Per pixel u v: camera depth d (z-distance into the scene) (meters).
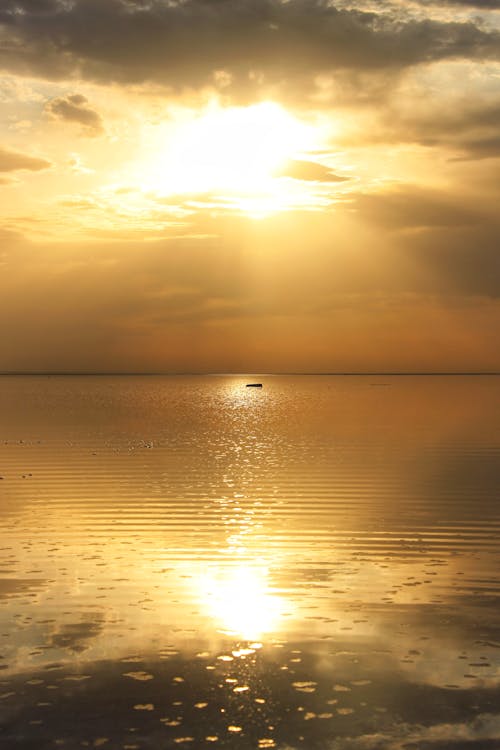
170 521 24.06
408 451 44.59
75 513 25.42
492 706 10.92
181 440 53.34
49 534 22.09
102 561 18.89
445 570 18.12
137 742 9.98
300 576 17.61
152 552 19.91
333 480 32.81
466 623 14.34
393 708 10.88
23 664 12.38
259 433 59.22
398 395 155.38
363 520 24.09
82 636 13.61
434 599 15.82
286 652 12.91
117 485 31.69
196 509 26.14
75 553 19.73
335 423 70.56
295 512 25.52
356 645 13.21
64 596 15.96
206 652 12.88
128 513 25.41
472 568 18.30
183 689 11.46
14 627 14.04
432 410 92.81
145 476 34.44
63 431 61.72
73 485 31.73
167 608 15.18
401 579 17.34
